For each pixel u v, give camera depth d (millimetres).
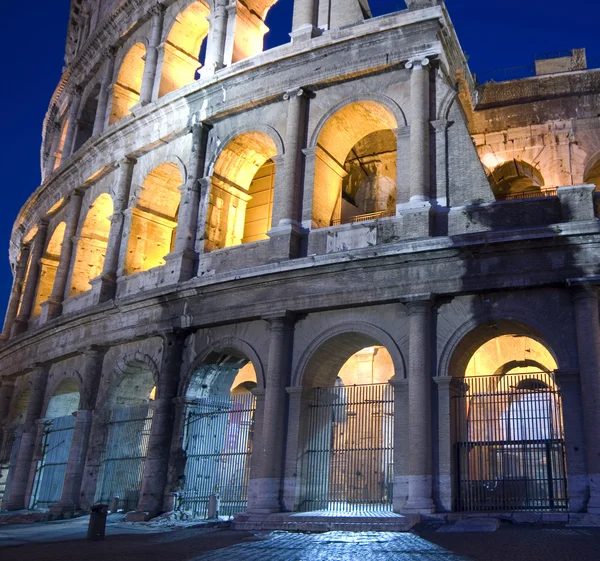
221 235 33938
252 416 32156
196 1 38750
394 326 26344
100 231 42719
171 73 39562
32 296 47188
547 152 33469
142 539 21969
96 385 35875
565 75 34406
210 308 30672
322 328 27766
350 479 29516
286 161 30547
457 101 28406
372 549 17750
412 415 24422
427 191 27359
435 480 23969
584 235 23781
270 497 26141
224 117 34438
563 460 23078
